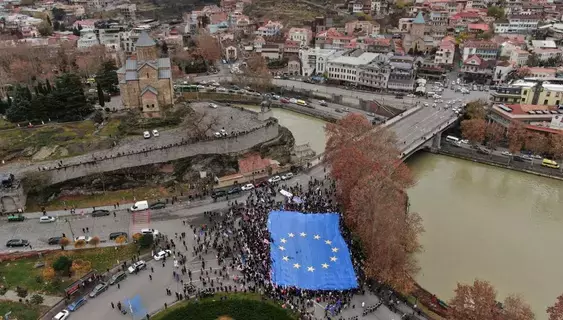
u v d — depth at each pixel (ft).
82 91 508.53
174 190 427.74
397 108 645.92
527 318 242.78
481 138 555.28
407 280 294.87
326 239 341.41
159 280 302.86
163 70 501.56
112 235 345.72
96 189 411.75
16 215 371.35
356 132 457.68
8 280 301.63
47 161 417.49
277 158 494.59
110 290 293.02
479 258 354.95
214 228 359.87
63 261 307.17
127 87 497.05
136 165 428.56
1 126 470.80
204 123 496.23
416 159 545.44
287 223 357.82
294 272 306.35
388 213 311.06
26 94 505.25
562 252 366.63
